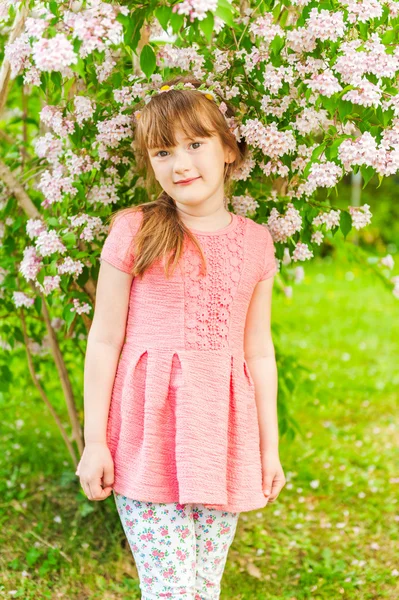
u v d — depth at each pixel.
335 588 2.49
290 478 3.35
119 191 2.26
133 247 1.67
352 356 5.43
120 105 2.04
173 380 1.64
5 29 2.54
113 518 2.76
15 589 2.42
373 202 10.55
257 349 1.83
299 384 3.05
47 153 2.16
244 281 1.74
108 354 1.70
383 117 1.80
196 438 1.61
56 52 1.58
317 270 9.02
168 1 1.68
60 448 3.48
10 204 2.43
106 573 2.53
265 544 2.77
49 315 2.73
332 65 1.83
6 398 3.15
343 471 3.43
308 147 2.02
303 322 6.49
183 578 1.65
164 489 1.63
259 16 1.88
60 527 2.76
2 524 2.79
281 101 1.96
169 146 1.67
